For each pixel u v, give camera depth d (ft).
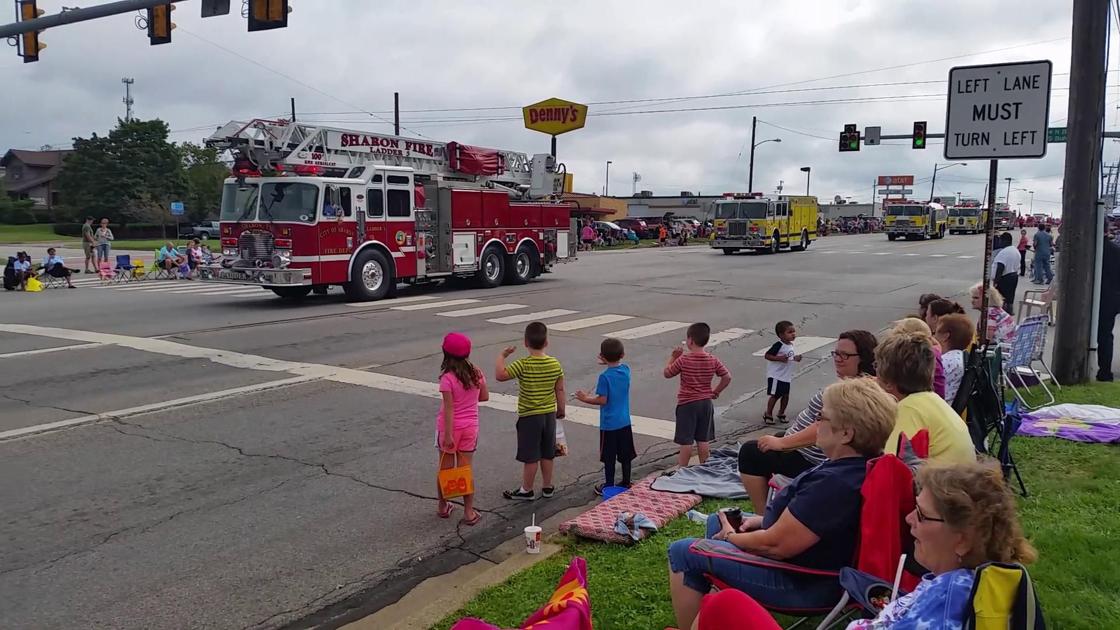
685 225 187.93
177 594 15.14
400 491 20.77
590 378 34.71
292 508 19.48
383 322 48.52
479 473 22.53
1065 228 29.99
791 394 32.99
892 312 56.49
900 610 8.65
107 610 14.48
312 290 66.80
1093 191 29.30
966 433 13.97
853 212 345.92
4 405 28.40
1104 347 31.53
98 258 93.97
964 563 8.54
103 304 57.98
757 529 12.44
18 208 245.65
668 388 33.40
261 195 55.98
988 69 21.03
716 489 19.81
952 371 20.04
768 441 15.66
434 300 60.75
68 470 21.83
